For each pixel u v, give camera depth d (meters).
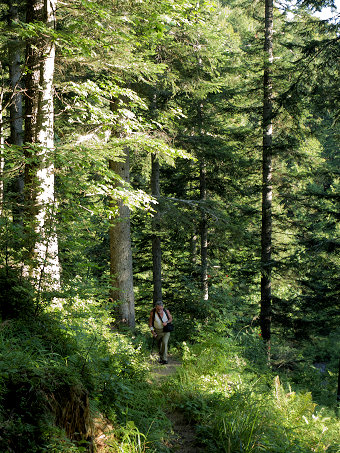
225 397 5.87
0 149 5.77
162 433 4.61
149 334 12.27
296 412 5.98
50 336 4.70
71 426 3.37
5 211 5.67
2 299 4.75
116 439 4.09
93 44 6.45
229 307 13.74
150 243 16.61
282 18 14.92
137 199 7.23
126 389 4.98
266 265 14.12
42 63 6.77
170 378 6.96
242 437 4.71
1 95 7.00
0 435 2.74
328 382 15.08
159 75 10.14
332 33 12.28
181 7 6.88
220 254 16.80
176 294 15.49
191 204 13.48
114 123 8.13
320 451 4.99
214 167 15.34
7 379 3.12
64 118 9.84
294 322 14.37
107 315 8.72
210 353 8.30
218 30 10.28
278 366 13.99
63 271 5.44
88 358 4.86
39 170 6.50
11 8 11.84
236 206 15.60
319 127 15.40
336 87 12.59
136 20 6.89
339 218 12.84
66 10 7.38
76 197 6.54
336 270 12.91
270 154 14.59
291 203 15.55
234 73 13.96
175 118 12.63
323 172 14.30
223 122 16.05
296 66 13.53
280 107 14.29
